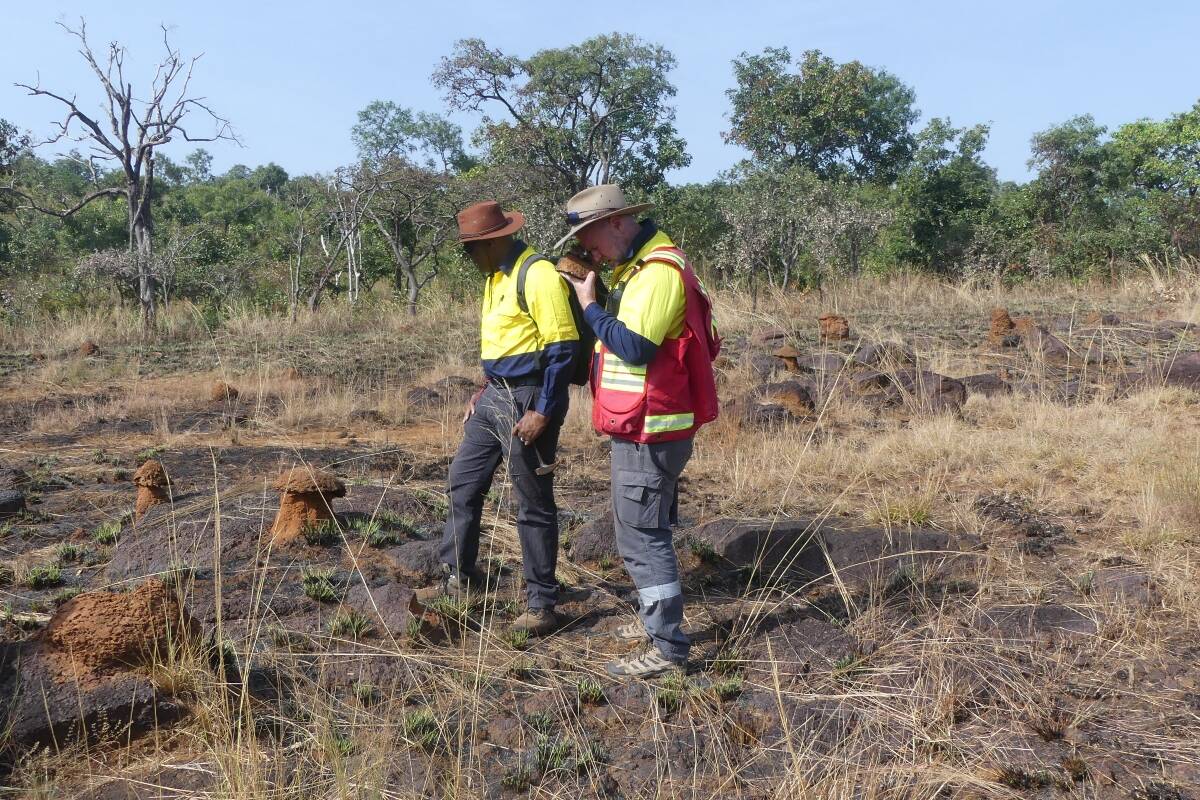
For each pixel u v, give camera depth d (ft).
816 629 12.89
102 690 10.09
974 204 111.45
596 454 24.08
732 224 80.38
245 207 173.47
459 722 10.38
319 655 11.93
